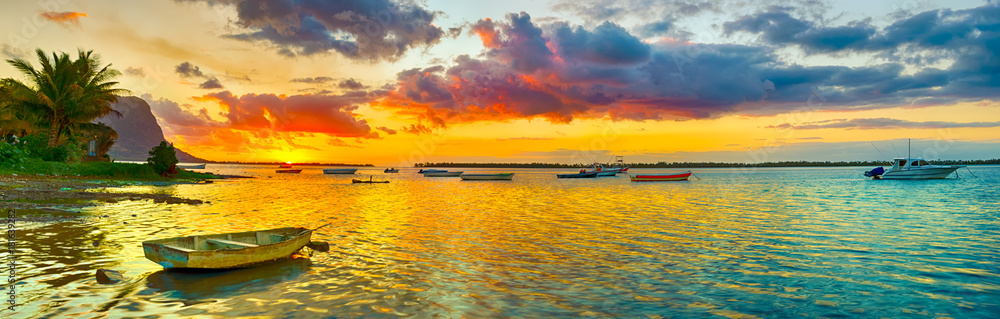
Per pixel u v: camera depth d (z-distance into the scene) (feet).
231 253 36.42
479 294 32.01
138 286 32.50
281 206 96.73
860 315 28.84
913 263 41.86
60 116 149.07
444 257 43.78
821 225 67.10
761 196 133.59
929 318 28.37
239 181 238.48
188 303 29.22
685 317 28.07
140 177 177.27
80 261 38.86
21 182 110.93
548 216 79.66
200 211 81.30
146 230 56.90
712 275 37.55
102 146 205.46
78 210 72.95
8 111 142.31
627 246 49.78
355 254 44.70
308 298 30.63
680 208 95.55
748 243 51.83
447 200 119.75
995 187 167.73
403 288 33.19
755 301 31.09
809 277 37.04
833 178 331.57
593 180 306.14
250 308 28.53
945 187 171.63
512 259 43.04
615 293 32.55
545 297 31.53
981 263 41.96
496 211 88.48
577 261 42.34
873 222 70.49
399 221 71.77
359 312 28.14
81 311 27.40
